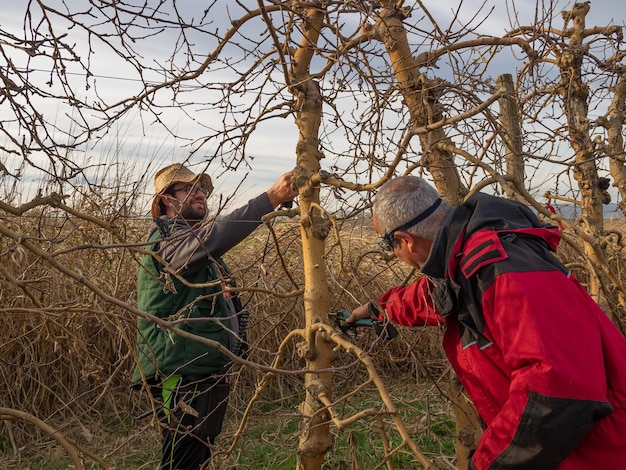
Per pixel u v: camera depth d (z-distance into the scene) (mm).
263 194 2861
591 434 1794
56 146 2203
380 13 2719
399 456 3943
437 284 2037
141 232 4504
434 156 2754
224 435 4520
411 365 5391
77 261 4605
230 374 2865
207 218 2895
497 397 1954
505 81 2869
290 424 4750
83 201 4340
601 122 3695
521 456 1681
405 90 2713
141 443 4316
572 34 3506
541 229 1928
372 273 5730
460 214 2014
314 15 2500
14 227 4242
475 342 1964
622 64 3588
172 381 2869
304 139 2555
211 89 2627
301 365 5422
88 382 4617
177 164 3092
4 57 2074
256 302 5352
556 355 1666
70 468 3959
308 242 2533
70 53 2172
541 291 1740
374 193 2768
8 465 4055
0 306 4344
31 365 3496
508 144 2582
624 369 1833
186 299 2877
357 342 3652
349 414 4605
